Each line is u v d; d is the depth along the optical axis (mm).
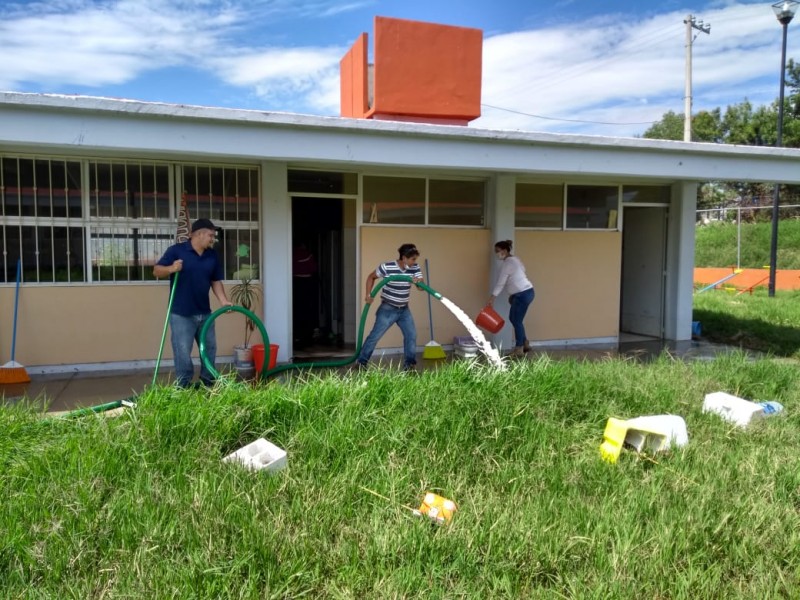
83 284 7008
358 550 2973
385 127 6047
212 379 5520
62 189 6891
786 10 14633
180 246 5367
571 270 9227
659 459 4207
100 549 2975
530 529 3145
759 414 4977
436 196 8508
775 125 28641
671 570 2898
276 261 7555
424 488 3660
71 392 6141
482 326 7746
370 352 6801
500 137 6488
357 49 8484
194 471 3660
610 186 9398
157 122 5418
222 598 2625
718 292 17125
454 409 4477
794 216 27031
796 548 3115
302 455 3947
